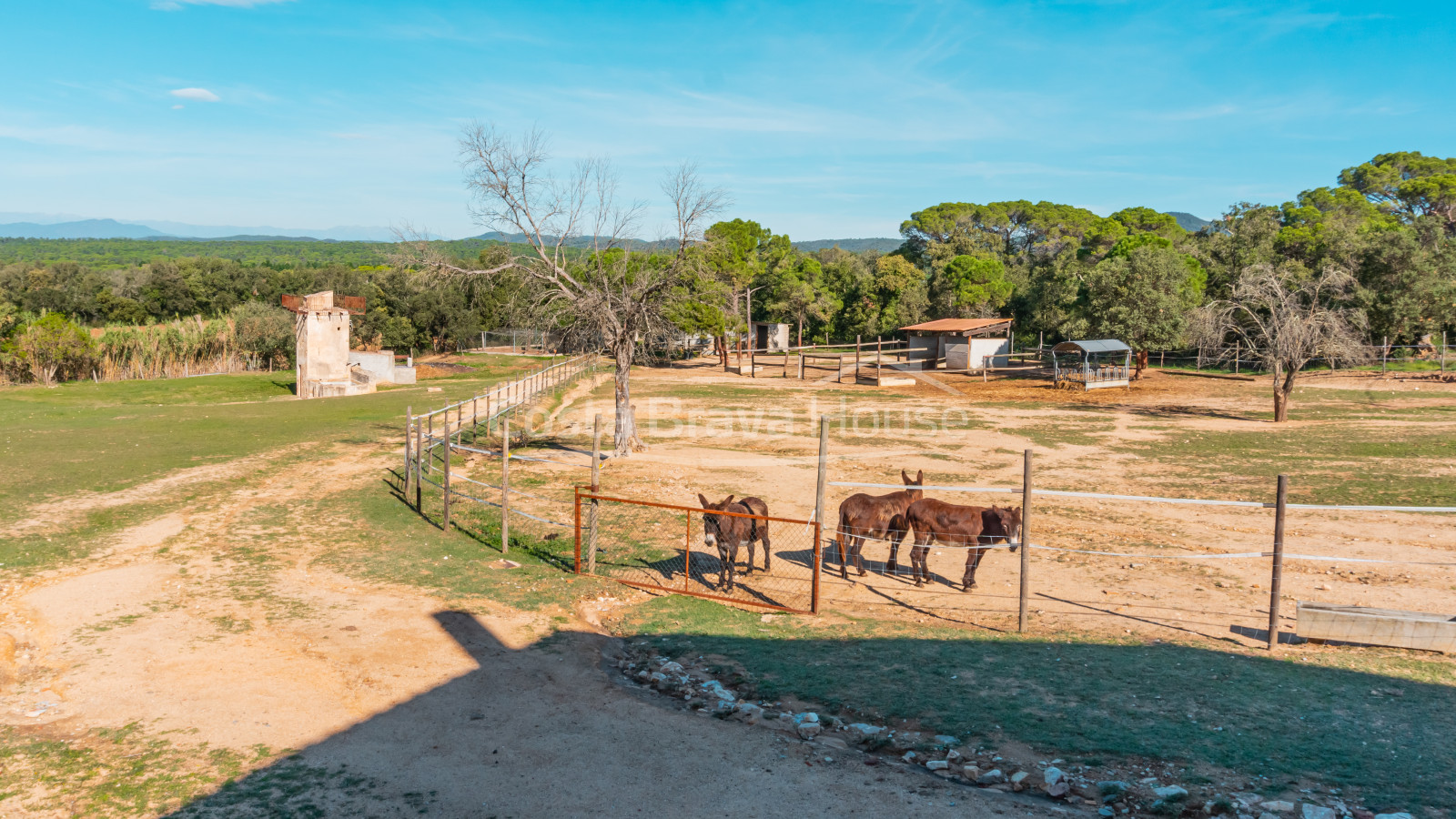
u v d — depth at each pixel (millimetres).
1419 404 34375
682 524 16062
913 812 5949
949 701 7828
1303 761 6492
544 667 8977
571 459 23438
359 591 11703
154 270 84562
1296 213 76938
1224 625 10367
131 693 8000
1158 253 47812
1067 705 7680
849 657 9133
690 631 10195
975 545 11781
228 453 23484
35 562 12703
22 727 7270
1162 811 5844
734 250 62812
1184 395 41344
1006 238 104250
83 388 44344
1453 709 7527
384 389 46844
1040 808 5977
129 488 18469
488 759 6832
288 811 5941
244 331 58531
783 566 13438
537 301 24109
